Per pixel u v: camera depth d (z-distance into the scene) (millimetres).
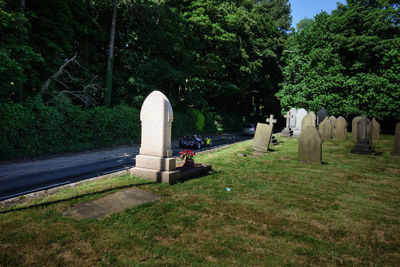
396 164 10891
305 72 32688
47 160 12797
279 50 45312
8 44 13828
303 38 34625
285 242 3898
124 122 20422
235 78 37938
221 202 5594
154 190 6301
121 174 8375
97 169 10828
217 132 36188
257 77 39281
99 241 3715
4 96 14945
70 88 21266
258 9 41844
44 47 17609
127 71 25688
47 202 5254
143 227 4203
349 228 4496
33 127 13602
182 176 7422
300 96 32188
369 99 29234
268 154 13453
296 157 12453
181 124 28641
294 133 22531
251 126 33031
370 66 31859
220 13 33188
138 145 19906
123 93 24703
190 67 27672
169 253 3455
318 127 21125
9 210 4816
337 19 31812
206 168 8734
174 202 5488
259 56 39750
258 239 3957
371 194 6555
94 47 22906
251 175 8344
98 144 17828
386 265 3383
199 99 29797
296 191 6617
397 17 30359
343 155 13383
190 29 28641
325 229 4422
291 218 4840
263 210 5188
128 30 24812
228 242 3818
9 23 13562
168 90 27375
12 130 12477
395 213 5258
